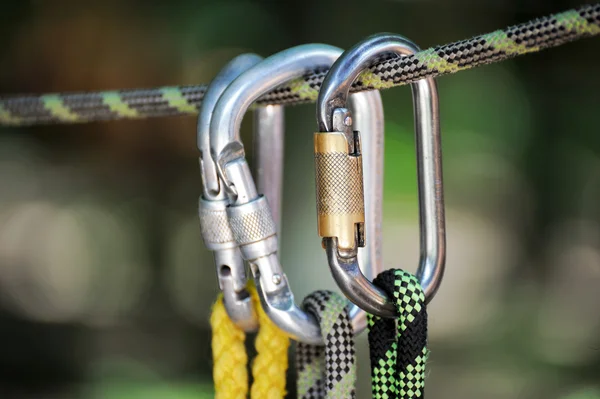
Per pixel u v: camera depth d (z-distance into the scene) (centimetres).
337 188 103
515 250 897
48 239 905
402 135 858
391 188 850
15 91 888
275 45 929
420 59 107
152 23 923
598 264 882
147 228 914
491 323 778
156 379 652
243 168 110
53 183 941
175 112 139
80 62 900
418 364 109
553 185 922
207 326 775
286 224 761
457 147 935
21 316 779
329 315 113
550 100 933
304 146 780
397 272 110
